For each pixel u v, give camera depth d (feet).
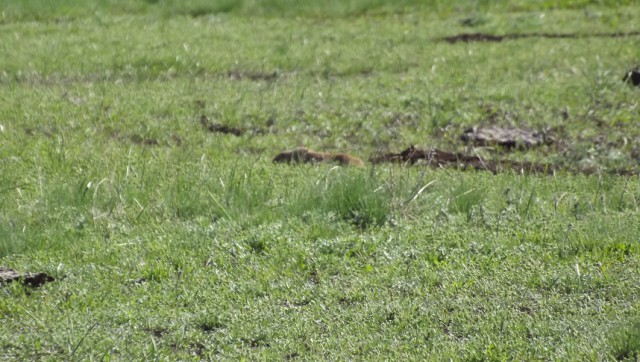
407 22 235.40
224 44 195.31
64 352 61.62
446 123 134.31
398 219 89.45
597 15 237.45
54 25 217.15
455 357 60.03
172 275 75.20
